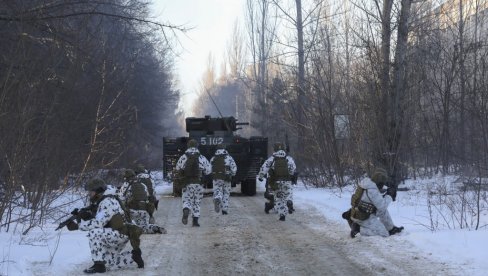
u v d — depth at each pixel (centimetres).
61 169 1131
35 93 963
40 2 1249
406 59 1590
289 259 774
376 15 1602
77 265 721
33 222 1030
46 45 1141
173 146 1870
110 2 1443
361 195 924
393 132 1559
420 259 736
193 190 1127
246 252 829
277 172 1185
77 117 1191
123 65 1848
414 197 1448
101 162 1372
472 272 648
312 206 1409
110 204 679
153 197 1033
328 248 846
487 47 1942
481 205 1198
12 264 673
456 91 2086
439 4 2084
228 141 1870
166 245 889
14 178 925
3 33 1168
